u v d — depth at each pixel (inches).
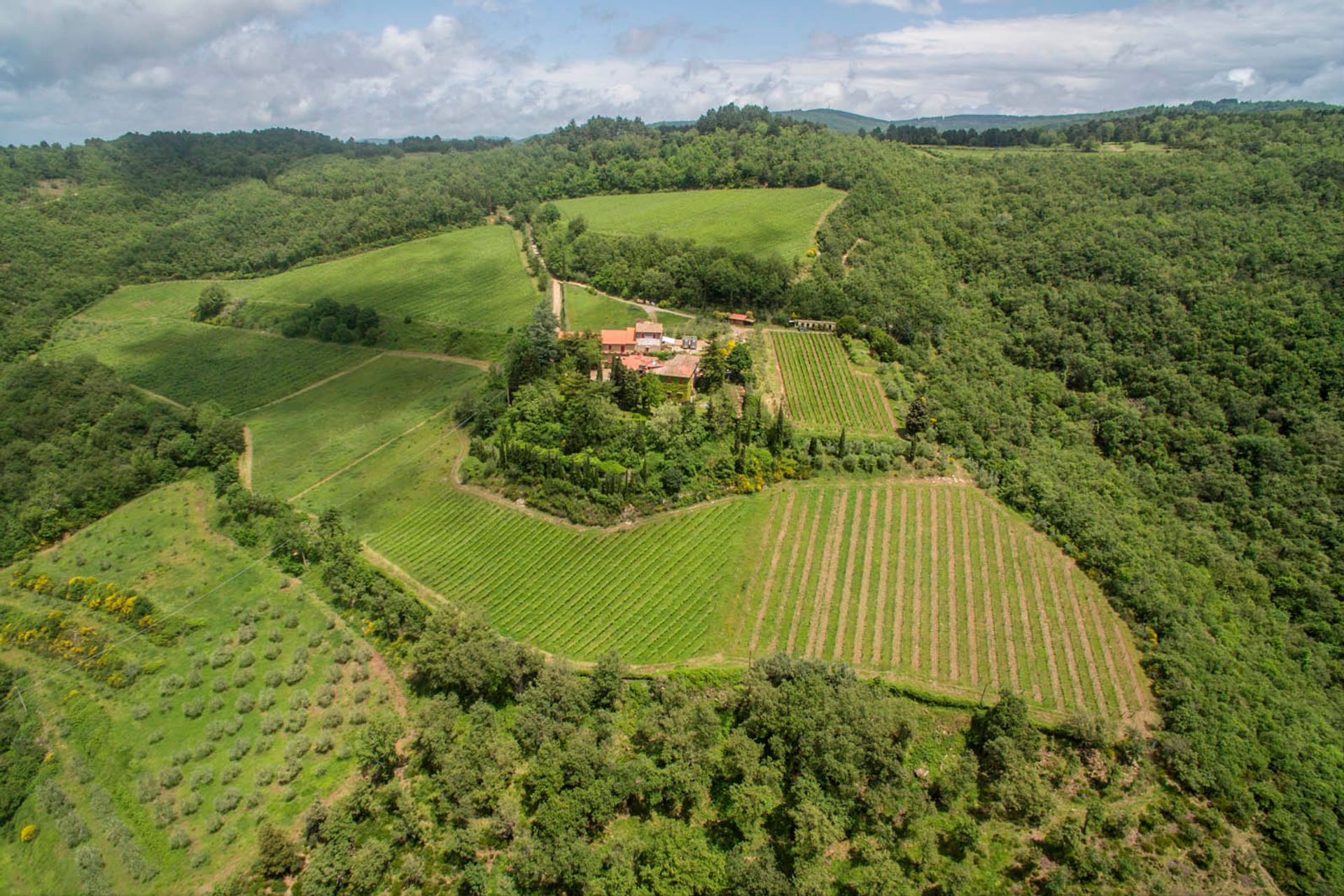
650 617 3764.8
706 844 2827.3
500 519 4581.7
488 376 6530.5
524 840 2753.4
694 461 4658.0
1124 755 3080.7
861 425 5324.8
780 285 7219.5
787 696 3102.9
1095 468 5275.6
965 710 3262.8
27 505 5039.4
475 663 3245.6
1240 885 2770.7
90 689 3663.9
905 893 2581.2
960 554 4168.3
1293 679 3784.5
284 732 3351.4
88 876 2768.2
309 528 4633.4
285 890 2699.3
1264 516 4916.3
